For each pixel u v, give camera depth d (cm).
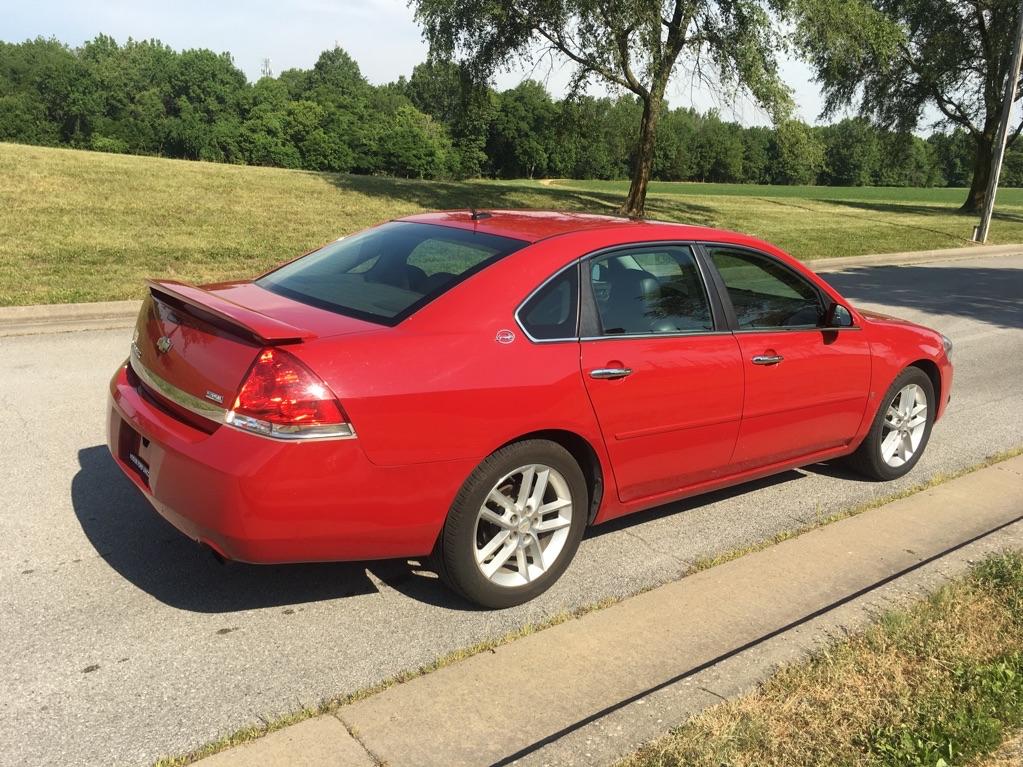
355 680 310
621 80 2764
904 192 9206
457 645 337
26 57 12181
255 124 11400
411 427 317
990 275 1891
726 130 13462
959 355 996
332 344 313
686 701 290
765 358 438
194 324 335
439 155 11556
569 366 358
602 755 264
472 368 332
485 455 336
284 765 254
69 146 11412
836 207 4031
